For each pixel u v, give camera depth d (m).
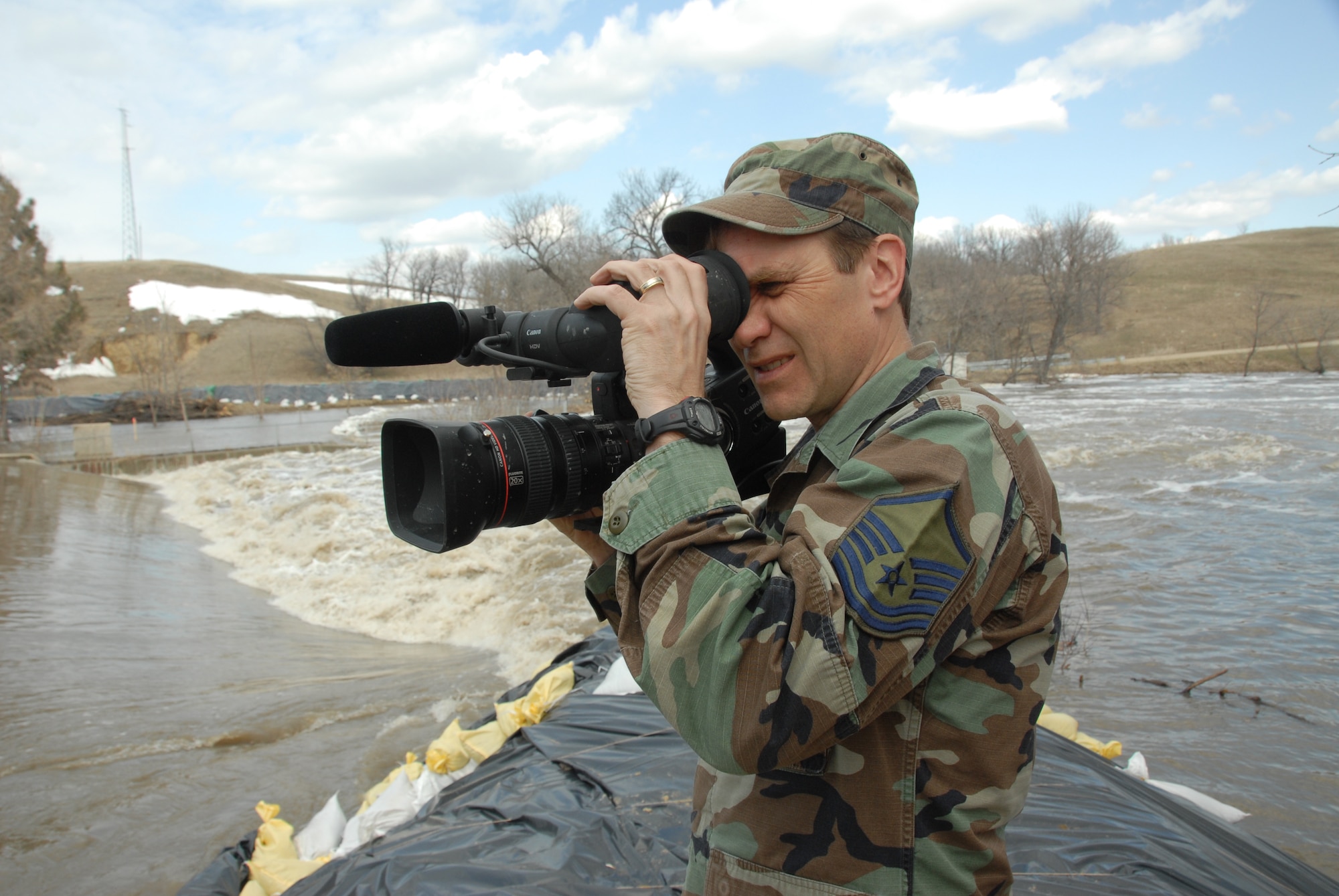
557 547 11.05
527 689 4.41
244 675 7.58
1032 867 2.31
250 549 13.17
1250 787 4.52
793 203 1.11
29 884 4.29
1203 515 10.87
